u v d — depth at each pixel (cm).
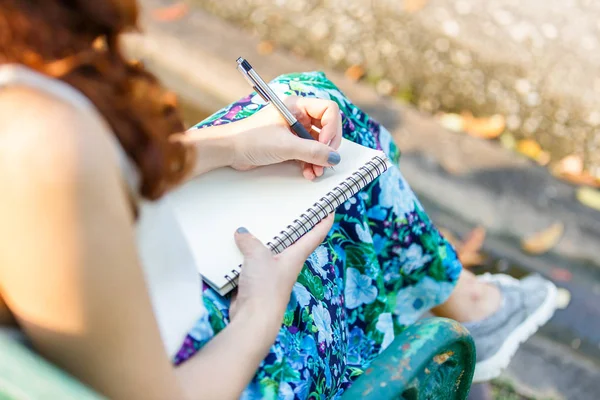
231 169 118
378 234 133
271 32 248
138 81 80
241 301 97
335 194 112
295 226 108
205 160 114
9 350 68
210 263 104
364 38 245
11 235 68
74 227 67
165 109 86
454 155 219
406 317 145
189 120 229
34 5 69
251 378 94
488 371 156
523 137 223
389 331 129
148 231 83
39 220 67
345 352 123
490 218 207
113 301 72
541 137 223
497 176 214
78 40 73
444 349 97
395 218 133
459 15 250
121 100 75
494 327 157
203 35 246
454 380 111
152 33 245
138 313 74
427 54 240
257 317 95
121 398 77
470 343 102
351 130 134
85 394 66
